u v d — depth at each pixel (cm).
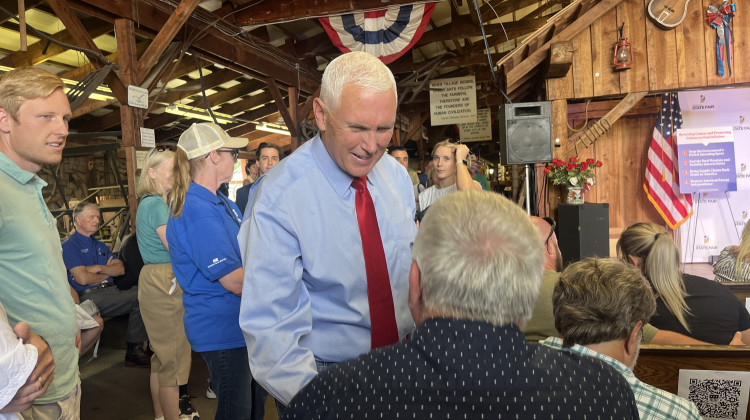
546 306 167
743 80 506
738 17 508
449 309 79
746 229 285
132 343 399
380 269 132
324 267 126
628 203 591
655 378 154
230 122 1045
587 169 505
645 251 196
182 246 200
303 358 118
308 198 125
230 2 638
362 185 132
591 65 531
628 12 523
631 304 117
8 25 550
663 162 566
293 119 834
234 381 201
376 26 623
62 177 847
